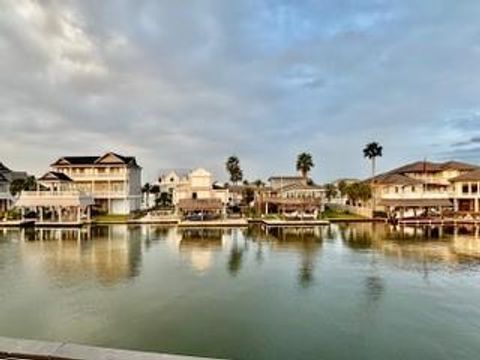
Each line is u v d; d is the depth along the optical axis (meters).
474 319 20.67
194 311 21.95
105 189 82.19
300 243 47.34
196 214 73.00
